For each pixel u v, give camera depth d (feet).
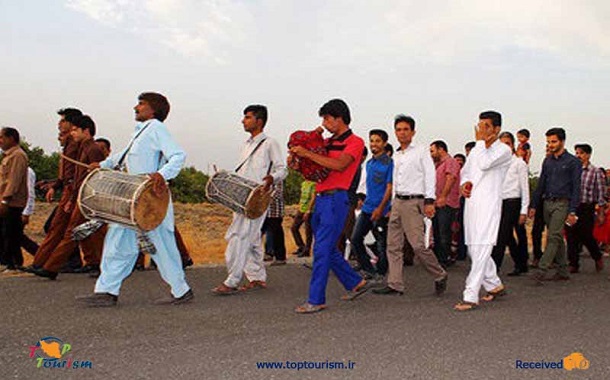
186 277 26.05
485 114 21.06
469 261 35.53
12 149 26.45
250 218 22.09
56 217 24.44
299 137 19.54
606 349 15.57
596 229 38.14
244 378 12.82
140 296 21.40
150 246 18.80
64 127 25.20
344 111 19.90
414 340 16.05
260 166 22.82
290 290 23.73
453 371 13.53
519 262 29.45
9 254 26.53
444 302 21.70
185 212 65.05
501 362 14.26
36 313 18.13
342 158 19.36
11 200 26.09
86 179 19.20
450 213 31.48
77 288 22.24
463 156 36.73
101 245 25.31
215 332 16.44
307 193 35.06
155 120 19.86
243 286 23.98
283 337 16.10
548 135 27.48
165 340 15.48
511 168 28.30
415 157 22.72
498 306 21.06
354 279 21.72
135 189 18.34
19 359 13.69
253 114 22.99
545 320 18.81
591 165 31.53
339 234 19.98
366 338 16.17
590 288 25.52
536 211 31.30
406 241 31.94
